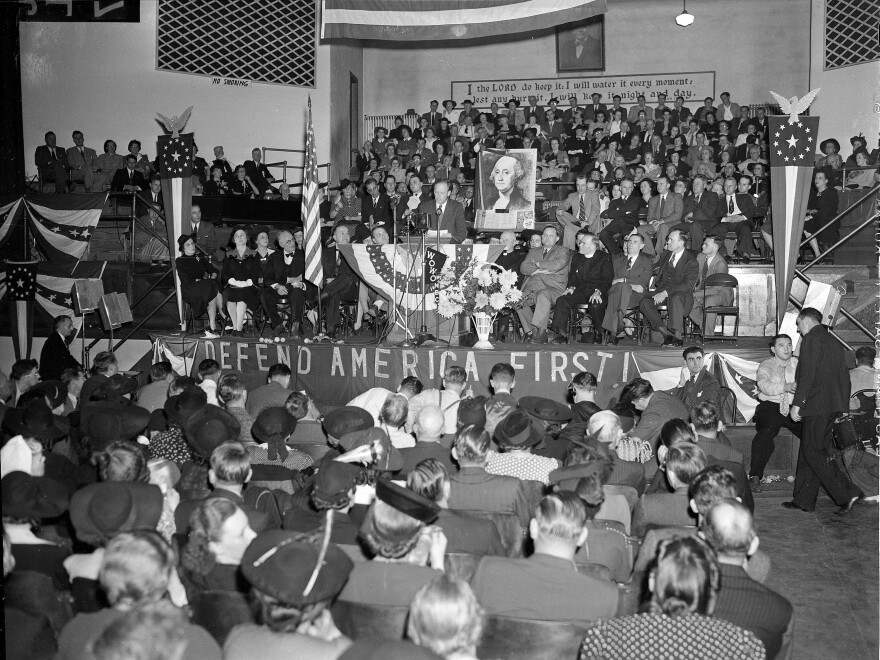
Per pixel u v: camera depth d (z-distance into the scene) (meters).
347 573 2.61
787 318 10.03
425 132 19.02
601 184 15.35
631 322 11.03
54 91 17.30
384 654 2.19
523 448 5.04
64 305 13.05
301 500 4.44
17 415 4.85
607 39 20.70
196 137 17.61
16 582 3.38
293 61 17.75
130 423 5.53
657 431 6.60
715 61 20.33
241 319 11.27
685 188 13.88
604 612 3.18
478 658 3.12
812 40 17.34
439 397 7.01
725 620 2.79
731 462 5.09
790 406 8.11
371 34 13.68
